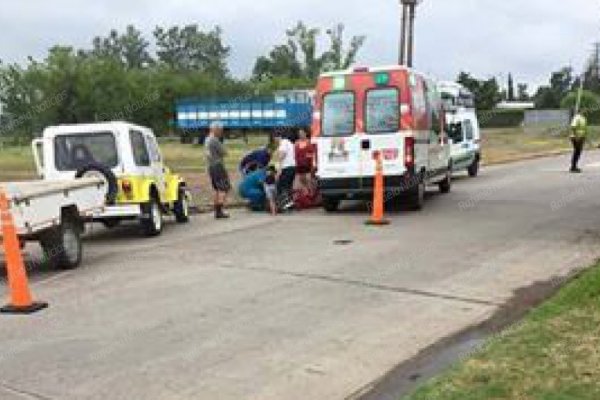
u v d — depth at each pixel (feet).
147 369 24.11
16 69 176.76
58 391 22.54
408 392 21.67
